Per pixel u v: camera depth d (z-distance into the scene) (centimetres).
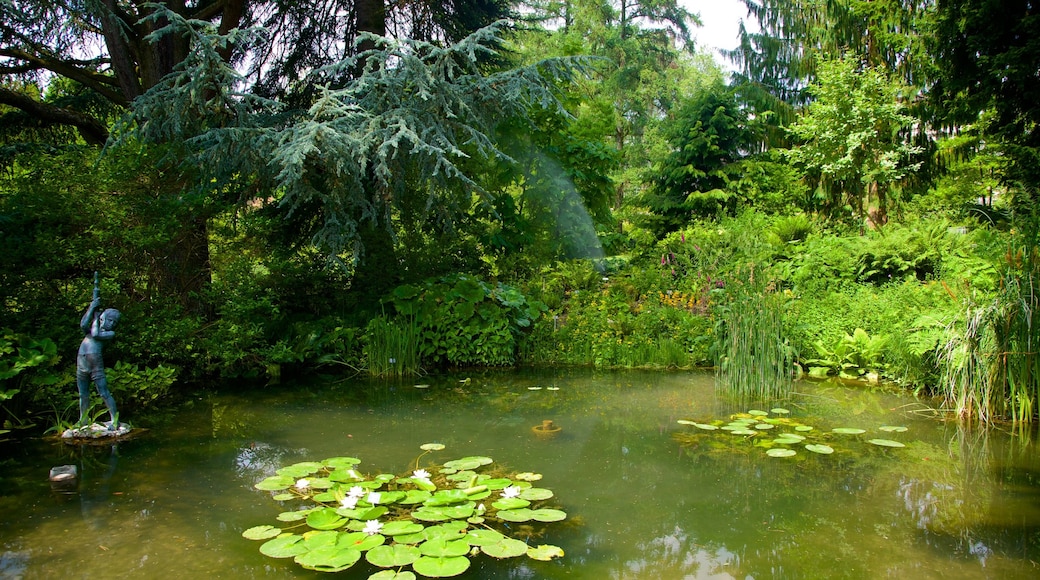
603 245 1016
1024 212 674
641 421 420
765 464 330
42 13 624
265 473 312
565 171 884
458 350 641
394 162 586
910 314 562
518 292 711
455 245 791
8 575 207
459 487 286
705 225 1055
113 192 526
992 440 376
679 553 227
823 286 745
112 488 291
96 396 421
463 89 618
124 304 507
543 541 236
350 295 689
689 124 1436
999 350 420
